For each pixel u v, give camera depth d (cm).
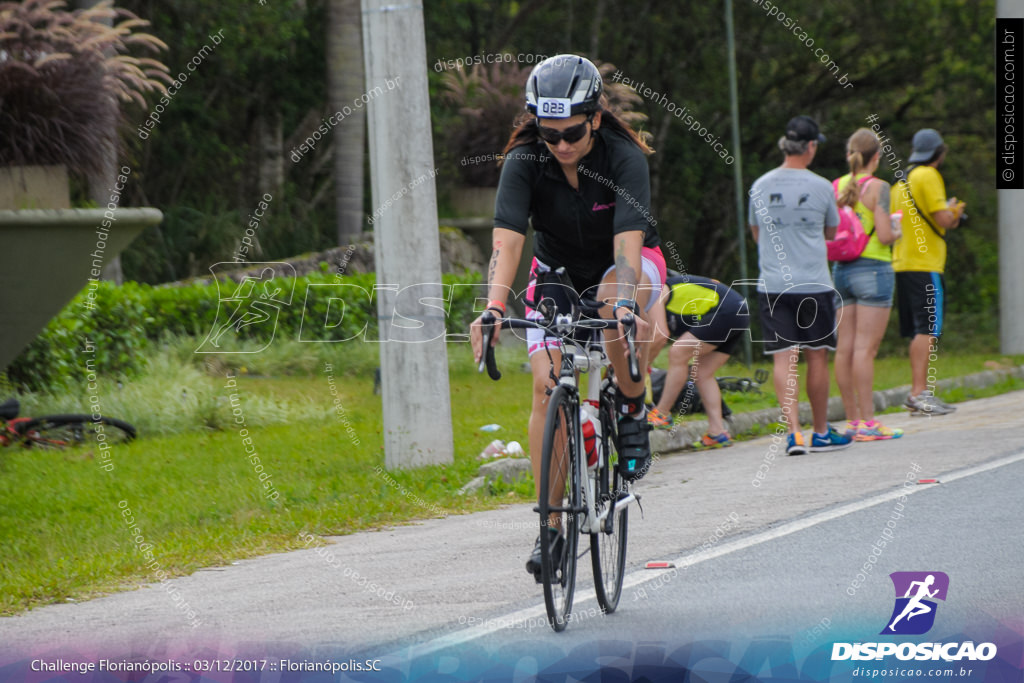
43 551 1625
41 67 2300
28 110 2308
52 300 2447
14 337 2461
